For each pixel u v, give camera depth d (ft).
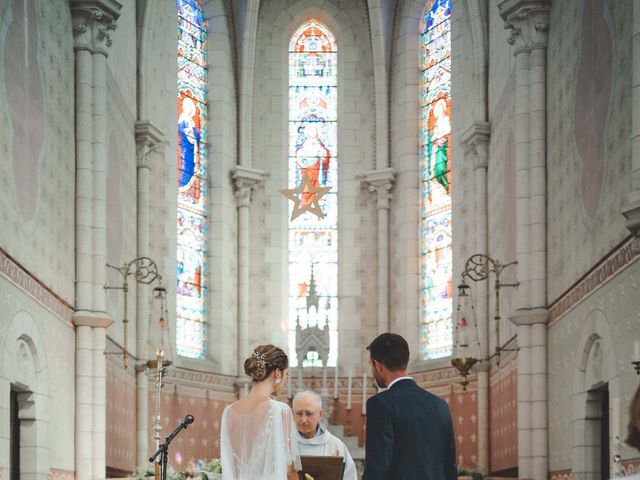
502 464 67.92
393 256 85.92
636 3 39.37
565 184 52.80
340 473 25.71
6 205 45.34
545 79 57.82
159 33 78.18
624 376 42.01
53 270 53.78
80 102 59.52
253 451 23.34
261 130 88.43
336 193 88.58
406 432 21.27
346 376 84.94
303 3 89.86
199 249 83.15
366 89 89.35
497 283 60.44
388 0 87.76
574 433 50.44
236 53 87.45
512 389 64.13
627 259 41.19
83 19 59.62
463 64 80.12
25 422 50.11
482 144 74.59
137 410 71.41
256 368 24.02
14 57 47.52
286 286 86.84
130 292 70.54
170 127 79.66
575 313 50.44
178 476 57.11
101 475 57.67
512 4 58.18
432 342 82.38
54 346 53.62
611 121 43.86
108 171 64.03
